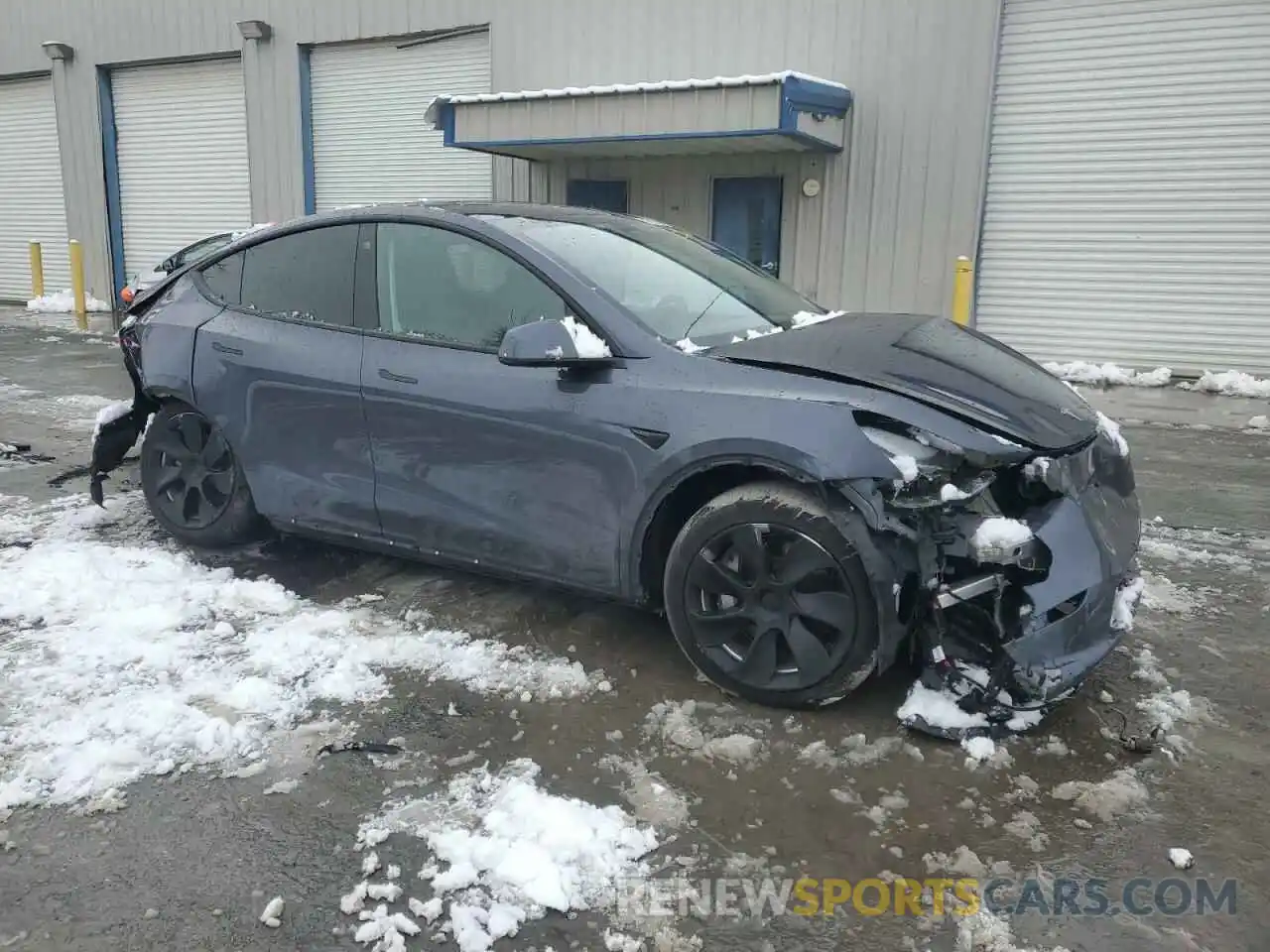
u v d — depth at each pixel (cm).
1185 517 546
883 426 290
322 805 264
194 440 447
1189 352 1109
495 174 1509
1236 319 1084
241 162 1761
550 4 1402
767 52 1253
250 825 255
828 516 293
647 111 1168
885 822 258
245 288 434
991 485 298
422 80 1565
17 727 297
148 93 1830
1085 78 1102
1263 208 1052
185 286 457
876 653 295
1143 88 1079
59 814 258
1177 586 428
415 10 1525
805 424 294
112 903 227
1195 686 333
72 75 1878
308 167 1684
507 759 287
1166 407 941
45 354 1180
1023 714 299
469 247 371
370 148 1633
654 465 318
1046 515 289
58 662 338
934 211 1186
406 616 383
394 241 390
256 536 449
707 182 1327
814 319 381
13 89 1969
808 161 1247
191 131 1802
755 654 312
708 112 1134
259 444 416
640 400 321
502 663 345
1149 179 1095
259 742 294
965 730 293
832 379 304
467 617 384
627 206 1399
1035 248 1160
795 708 313
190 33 1738
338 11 1591
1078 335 1157
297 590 410
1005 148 1153
